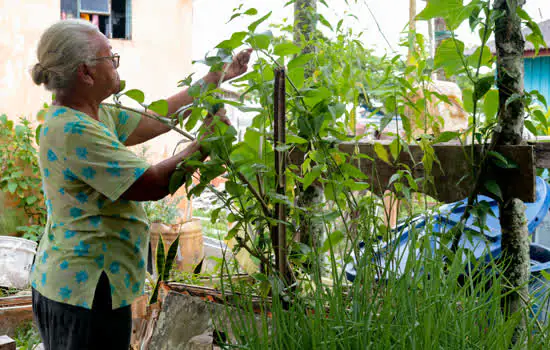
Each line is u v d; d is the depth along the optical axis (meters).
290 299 1.87
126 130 2.21
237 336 1.69
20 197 5.98
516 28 1.87
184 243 5.07
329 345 1.52
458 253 1.74
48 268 1.85
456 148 2.00
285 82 2.01
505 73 1.89
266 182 2.01
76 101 1.84
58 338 1.85
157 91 7.20
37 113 6.20
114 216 1.84
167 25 7.21
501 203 1.97
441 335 1.51
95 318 1.81
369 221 1.91
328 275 2.70
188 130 1.90
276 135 1.94
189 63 7.36
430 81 2.10
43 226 6.12
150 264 4.76
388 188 2.15
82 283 1.79
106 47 1.86
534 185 1.83
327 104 1.96
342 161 2.00
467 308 1.59
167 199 5.77
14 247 4.76
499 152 1.89
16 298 3.63
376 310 1.62
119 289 1.85
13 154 6.00
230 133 1.84
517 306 1.95
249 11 1.79
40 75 1.80
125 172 1.76
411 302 1.53
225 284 2.40
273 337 1.63
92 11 7.06
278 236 2.01
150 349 2.24
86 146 1.75
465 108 2.06
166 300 2.30
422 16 1.85
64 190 1.81
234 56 2.22
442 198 2.05
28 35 6.17
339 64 2.60
